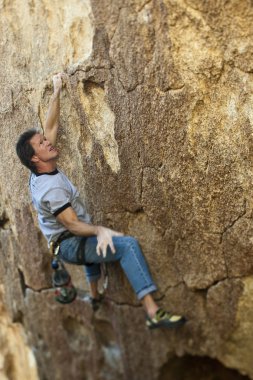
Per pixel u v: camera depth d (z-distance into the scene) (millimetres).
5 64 3920
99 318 4648
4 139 4082
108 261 3967
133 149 3682
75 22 3582
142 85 3494
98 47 3541
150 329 4418
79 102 3684
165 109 3482
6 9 3816
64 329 4820
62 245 3793
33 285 4648
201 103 3400
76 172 3914
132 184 3793
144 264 3908
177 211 3727
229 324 4027
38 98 3838
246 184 3455
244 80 3277
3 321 4816
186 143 3508
